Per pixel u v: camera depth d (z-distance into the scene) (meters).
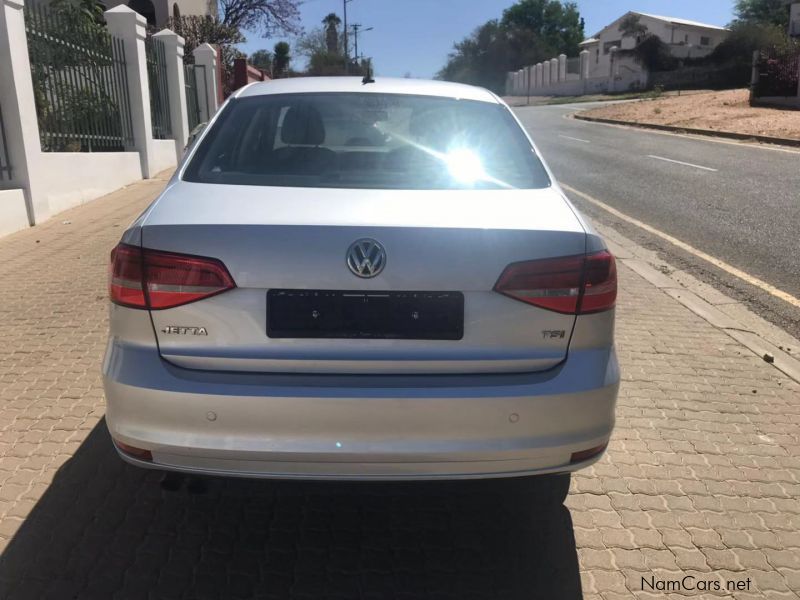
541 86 61.88
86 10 10.32
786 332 5.17
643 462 3.35
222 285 2.27
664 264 6.87
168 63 13.64
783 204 9.67
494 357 2.33
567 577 2.60
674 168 13.60
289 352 2.28
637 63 48.84
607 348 2.48
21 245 7.19
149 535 2.78
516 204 2.58
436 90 3.53
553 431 2.36
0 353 4.44
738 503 3.05
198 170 2.87
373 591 2.51
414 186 2.73
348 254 2.25
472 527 2.88
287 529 2.85
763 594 2.53
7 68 7.61
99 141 10.62
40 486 3.05
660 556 2.71
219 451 2.27
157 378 2.28
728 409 3.91
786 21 53.34
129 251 2.34
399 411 2.26
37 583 2.50
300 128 3.22
